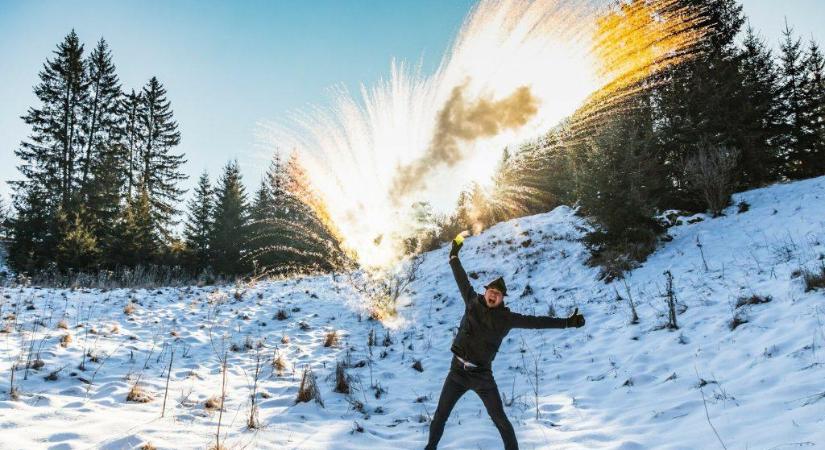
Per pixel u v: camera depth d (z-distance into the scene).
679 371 5.20
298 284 15.09
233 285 16.28
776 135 17.73
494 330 3.50
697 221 11.38
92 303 10.40
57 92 32.12
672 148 13.93
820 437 3.05
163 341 7.55
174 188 35.97
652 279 9.02
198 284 17.81
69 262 21.77
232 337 8.23
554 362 6.54
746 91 15.18
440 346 7.94
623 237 10.74
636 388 5.06
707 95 14.21
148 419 4.23
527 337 7.81
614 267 9.90
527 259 12.84
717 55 14.80
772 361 4.65
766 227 9.64
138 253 24.16
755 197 11.91
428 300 11.41
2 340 6.47
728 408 4.00
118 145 33.25
